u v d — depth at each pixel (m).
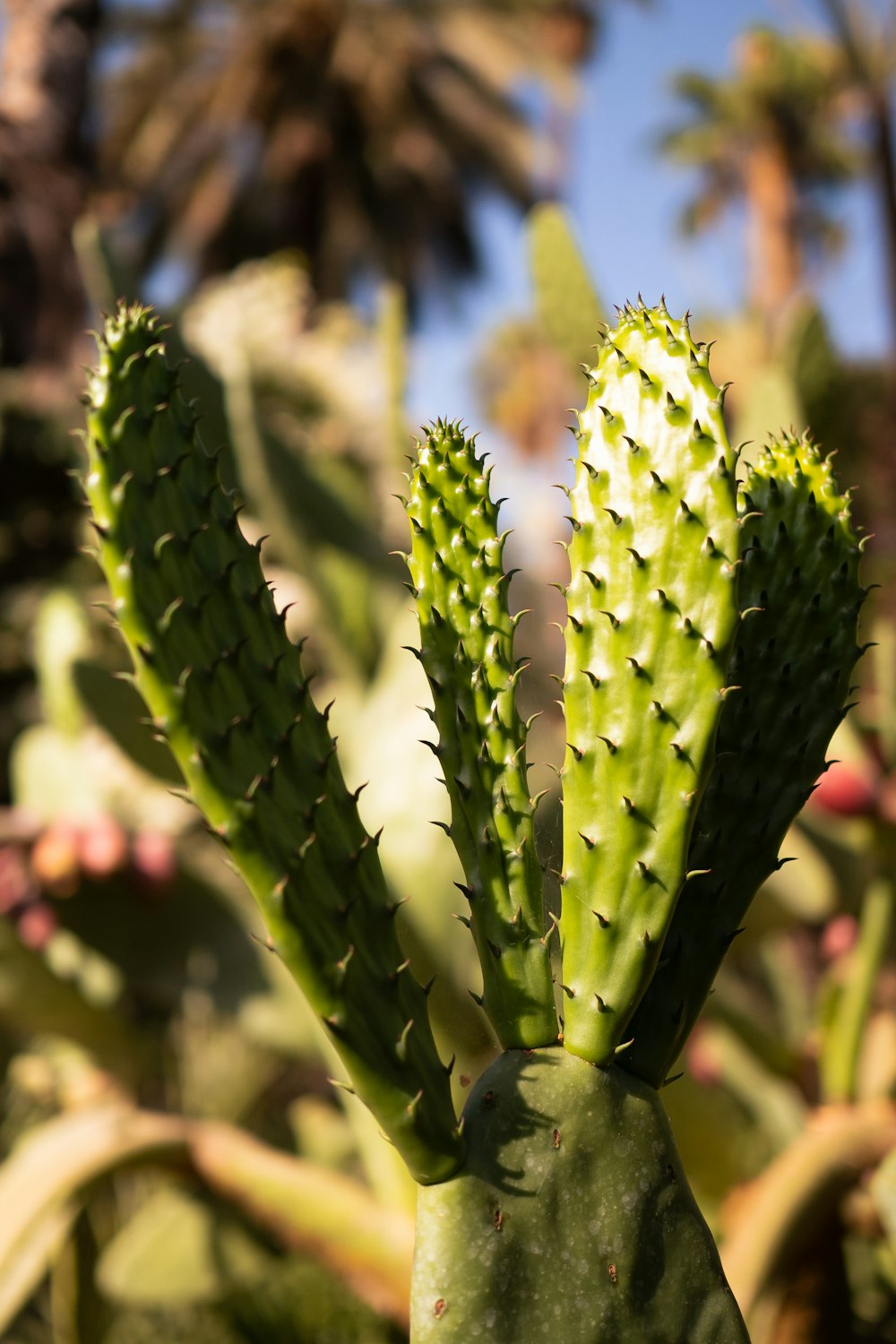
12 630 2.91
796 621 0.52
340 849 0.46
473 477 0.50
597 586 0.48
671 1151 0.48
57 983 1.17
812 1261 0.88
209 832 0.45
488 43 9.84
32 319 3.44
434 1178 0.46
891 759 0.99
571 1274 0.46
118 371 0.46
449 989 0.89
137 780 1.22
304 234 9.83
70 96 3.63
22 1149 1.27
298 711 0.47
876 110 5.46
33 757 1.25
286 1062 1.53
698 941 0.50
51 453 3.23
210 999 1.09
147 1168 0.98
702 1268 0.47
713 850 0.50
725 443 0.48
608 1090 0.47
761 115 9.62
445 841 0.91
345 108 9.62
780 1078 1.09
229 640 0.46
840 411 1.07
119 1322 1.57
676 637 0.47
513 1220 0.46
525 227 1.12
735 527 0.47
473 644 0.49
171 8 9.55
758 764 0.51
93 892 1.10
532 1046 0.48
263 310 3.75
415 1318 0.45
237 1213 1.24
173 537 0.46
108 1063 1.22
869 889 1.00
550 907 0.56
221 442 1.08
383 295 1.27
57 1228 0.98
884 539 1.76
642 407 0.48
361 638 1.18
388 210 9.98
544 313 1.12
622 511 0.48
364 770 0.96
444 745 0.48
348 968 0.45
